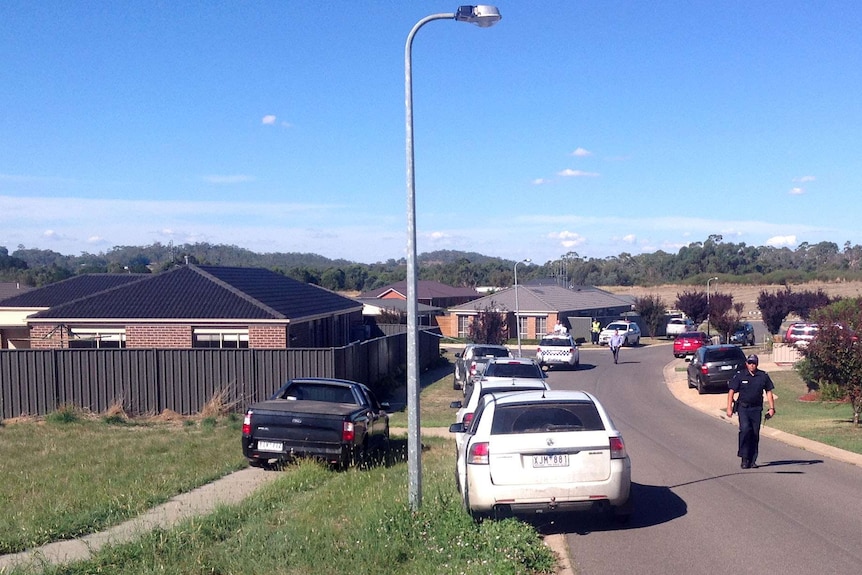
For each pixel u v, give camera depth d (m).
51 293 37.62
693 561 7.40
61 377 21.73
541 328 64.69
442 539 7.85
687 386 32.81
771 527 8.62
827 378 18.11
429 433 19.41
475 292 88.25
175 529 8.43
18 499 10.79
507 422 8.70
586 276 147.25
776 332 61.34
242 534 8.27
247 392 22.12
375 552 7.45
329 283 112.31
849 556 7.46
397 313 55.81
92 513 9.84
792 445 15.38
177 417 21.28
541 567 7.11
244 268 36.25
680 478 11.92
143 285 30.02
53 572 7.23
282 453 13.39
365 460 14.10
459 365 30.67
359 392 15.16
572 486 8.31
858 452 14.27
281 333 27.33
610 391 30.95
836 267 138.38
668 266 148.75
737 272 138.62
